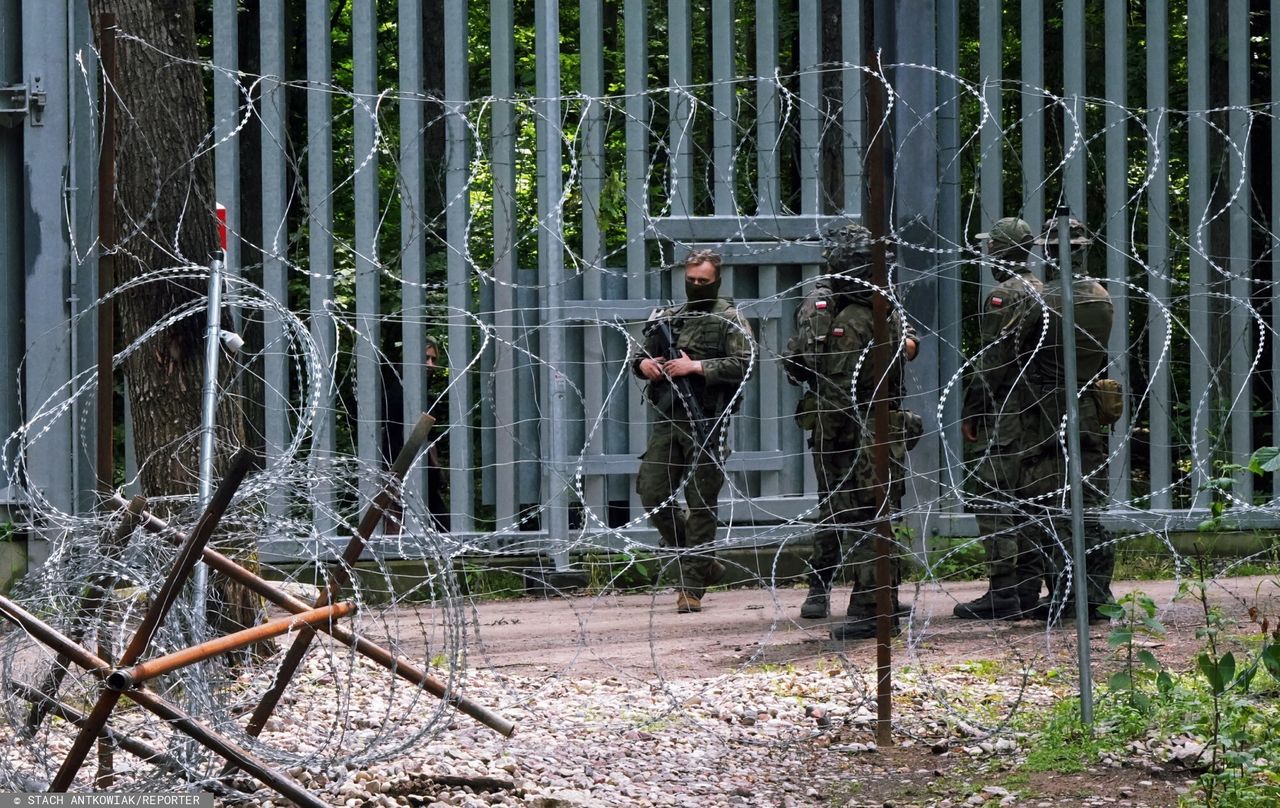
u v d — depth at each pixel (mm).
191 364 9781
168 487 9703
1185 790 6977
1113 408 11508
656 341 13086
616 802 7047
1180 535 14820
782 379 15555
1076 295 11555
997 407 11797
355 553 7016
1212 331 15359
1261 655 7449
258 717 7086
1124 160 15203
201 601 6703
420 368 15180
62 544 6793
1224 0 19250
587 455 15430
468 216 15344
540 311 15320
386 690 9281
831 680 9750
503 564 15148
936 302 15203
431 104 18938
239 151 15227
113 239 7883
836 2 16891
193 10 10039
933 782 7410
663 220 15531
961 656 10477
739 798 7188
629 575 15148
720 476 13117
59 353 14672
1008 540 11789
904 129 15266
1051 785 7172
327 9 15188
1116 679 7863
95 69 14633
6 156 14836
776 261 15414
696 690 9508
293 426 15047
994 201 15297
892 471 11469
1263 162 18734
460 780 7246
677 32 15555
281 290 15086
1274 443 15008
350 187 19188
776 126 15477
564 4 23422
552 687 9680
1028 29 15266
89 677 6844
